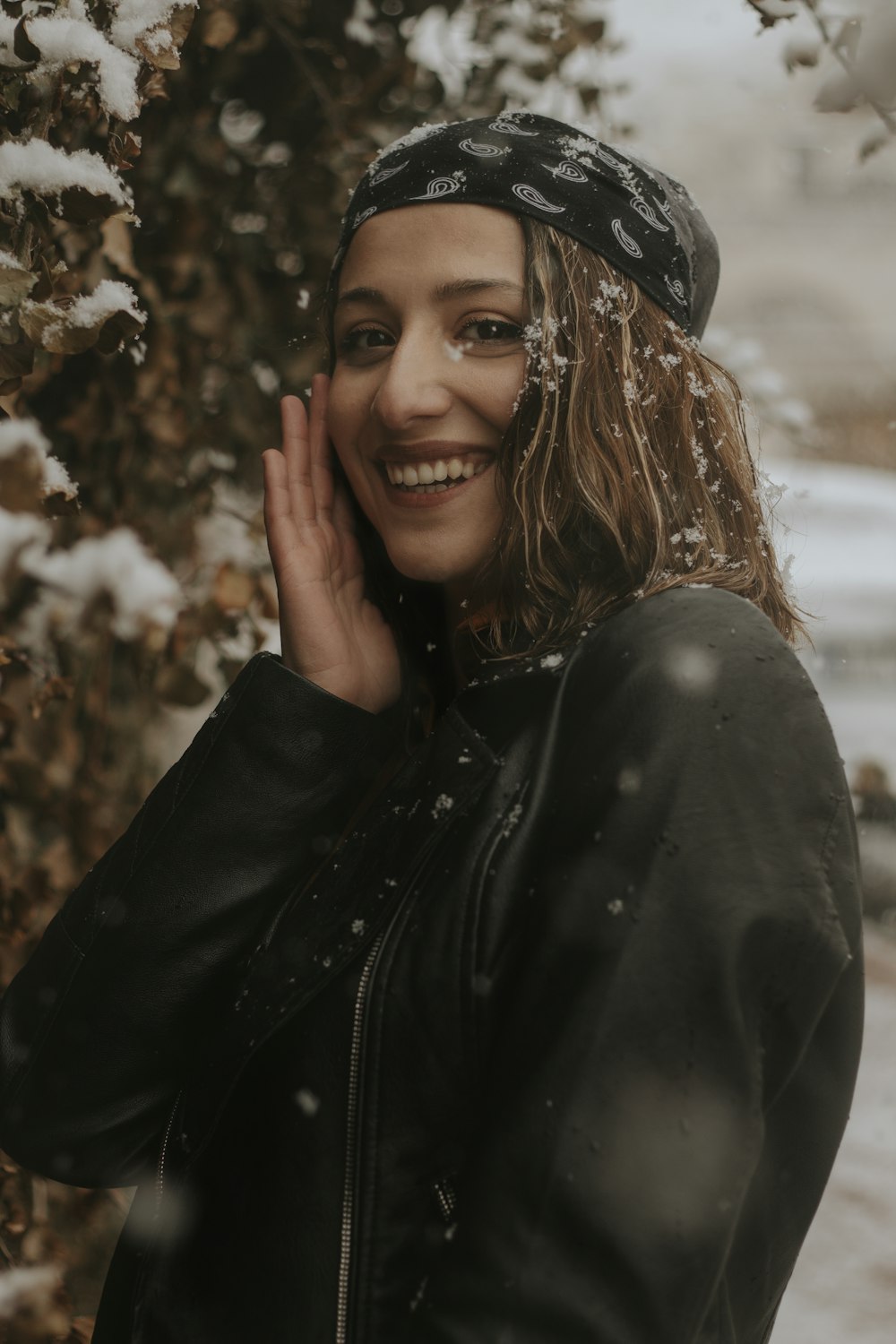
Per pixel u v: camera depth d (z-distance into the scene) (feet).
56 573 5.47
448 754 2.98
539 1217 2.33
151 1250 3.15
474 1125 2.62
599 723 2.65
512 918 2.68
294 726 3.47
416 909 2.80
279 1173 2.83
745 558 3.28
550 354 3.12
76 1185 3.69
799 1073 2.82
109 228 4.98
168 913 3.46
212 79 6.06
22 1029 3.67
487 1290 2.33
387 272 3.24
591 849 2.50
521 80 7.11
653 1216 2.32
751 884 2.44
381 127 6.84
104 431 6.01
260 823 3.47
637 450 3.11
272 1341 2.74
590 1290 2.30
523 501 3.11
